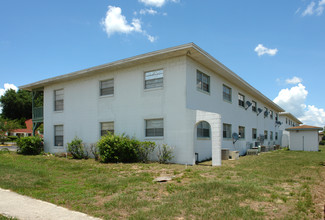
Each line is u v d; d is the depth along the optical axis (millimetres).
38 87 20125
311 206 5141
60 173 9609
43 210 5051
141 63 14117
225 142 16922
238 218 4434
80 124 16797
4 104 54625
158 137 13227
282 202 5426
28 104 56031
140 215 4594
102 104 15734
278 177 8359
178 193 6094
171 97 12945
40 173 9242
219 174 8875
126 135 14414
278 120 36781
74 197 5992
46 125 19016
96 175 9023
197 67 13781
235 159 14992
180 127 12547
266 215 4617
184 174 8859
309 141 24453
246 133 21281
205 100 14453
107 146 12922
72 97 17484
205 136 14656
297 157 15938
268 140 28859
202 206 5105
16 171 9586
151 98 13648
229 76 16875
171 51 12250
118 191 6566
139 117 14008
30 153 18094
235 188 6434
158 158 13000
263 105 27578
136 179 7953
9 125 38250
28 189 6816
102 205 5375
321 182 7594
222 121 16594
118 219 4531
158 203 5398
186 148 12258
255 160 14125
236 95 19484
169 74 13117
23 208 5188
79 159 15016
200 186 6703
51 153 18219
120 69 15062
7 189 6945
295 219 4391
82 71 16031
